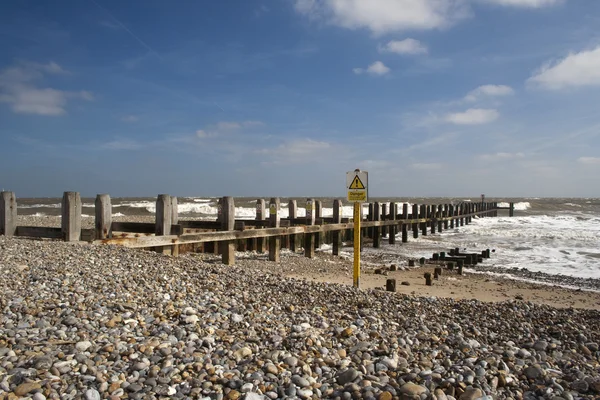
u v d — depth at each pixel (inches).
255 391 140.3
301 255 679.1
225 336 191.8
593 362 203.8
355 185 369.4
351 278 491.8
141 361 156.8
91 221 976.9
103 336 177.0
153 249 467.2
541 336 245.3
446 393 148.0
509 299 411.2
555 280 567.5
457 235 1194.6
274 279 323.9
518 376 172.7
